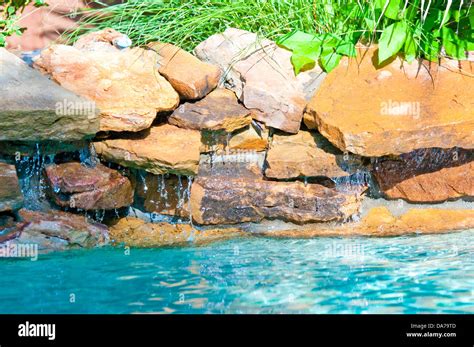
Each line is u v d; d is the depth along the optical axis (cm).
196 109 464
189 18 500
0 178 433
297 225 466
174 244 453
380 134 445
